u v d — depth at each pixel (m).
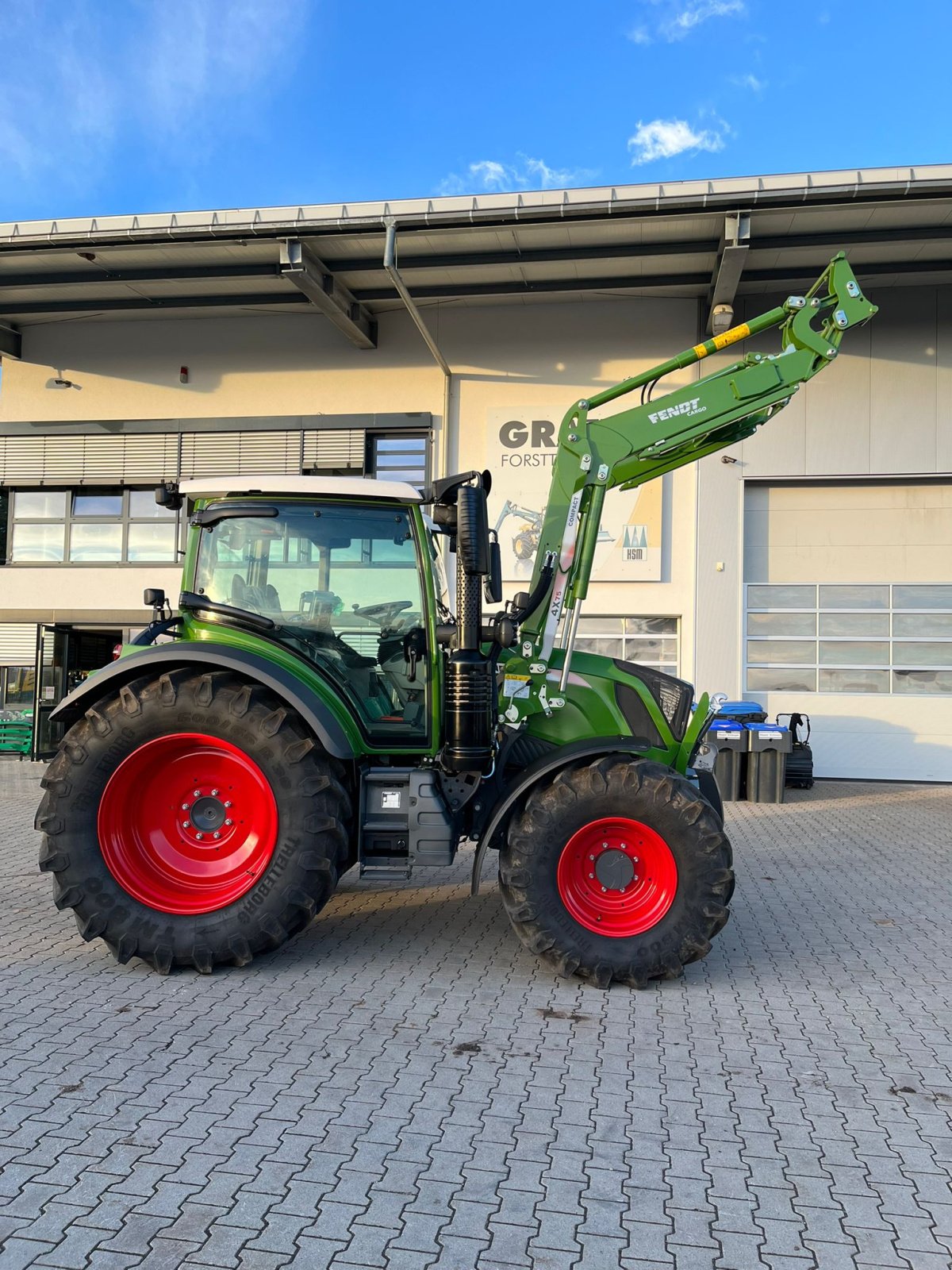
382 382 13.52
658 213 10.47
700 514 13.03
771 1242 2.43
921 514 12.89
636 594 13.20
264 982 4.45
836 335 5.41
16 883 6.48
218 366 13.80
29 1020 3.90
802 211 10.41
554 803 4.47
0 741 14.18
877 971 4.77
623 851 4.57
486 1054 3.62
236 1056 3.55
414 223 10.76
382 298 12.88
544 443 13.23
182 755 4.64
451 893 6.45
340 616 4.99
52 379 14.06
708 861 4.42
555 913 4.43
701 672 12.92
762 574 13.16
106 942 4.48
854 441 12.77
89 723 4.58
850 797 11.53
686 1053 3.67
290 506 5.02
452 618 5.74
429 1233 2.43
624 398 13.06
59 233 11.25
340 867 4.69
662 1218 2.53
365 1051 3.63
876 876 7.07
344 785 4.79
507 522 13.30
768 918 5.83
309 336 13.66
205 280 12.30
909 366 12.66
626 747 4.57
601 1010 4.14
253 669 4.54
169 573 13.88
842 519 13.03
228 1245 2.36
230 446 13.74
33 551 14.30
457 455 13.40
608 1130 3.02
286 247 11.19
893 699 12.87
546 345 13.25
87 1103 3.13
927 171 9.94
